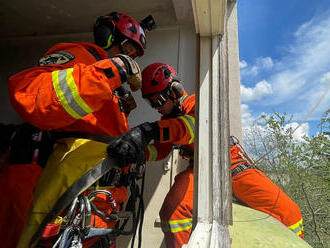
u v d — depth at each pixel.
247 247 1.43
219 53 1.32
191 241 0.87
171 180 2.23
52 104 0.95
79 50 1.25
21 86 1.01
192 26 2.63
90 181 1.08
